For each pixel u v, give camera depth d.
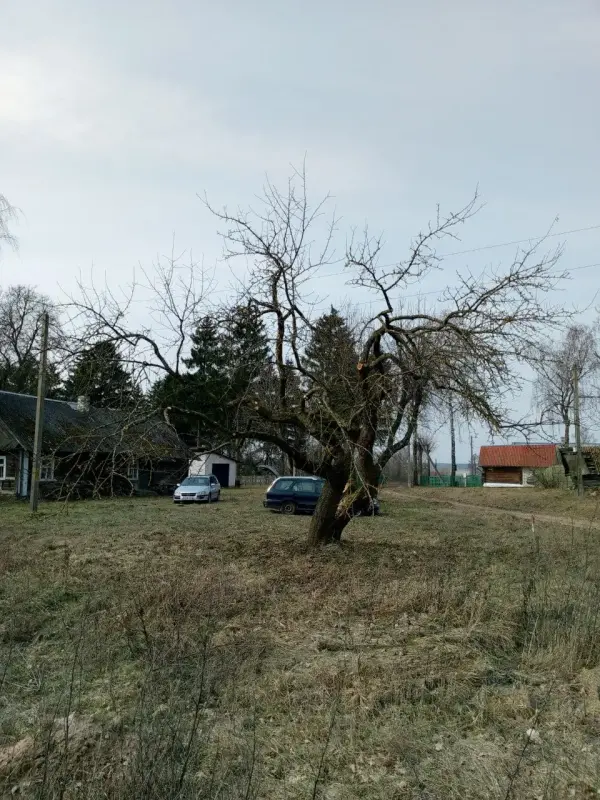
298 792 4.17
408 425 12.32
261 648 6.71
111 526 20.05
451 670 6.21
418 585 9.38
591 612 7.38
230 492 43.38
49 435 33.69
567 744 4.73
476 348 10.22
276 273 11.98
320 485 25.30
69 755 4.31
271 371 12.80
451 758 4.57
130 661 6.53
